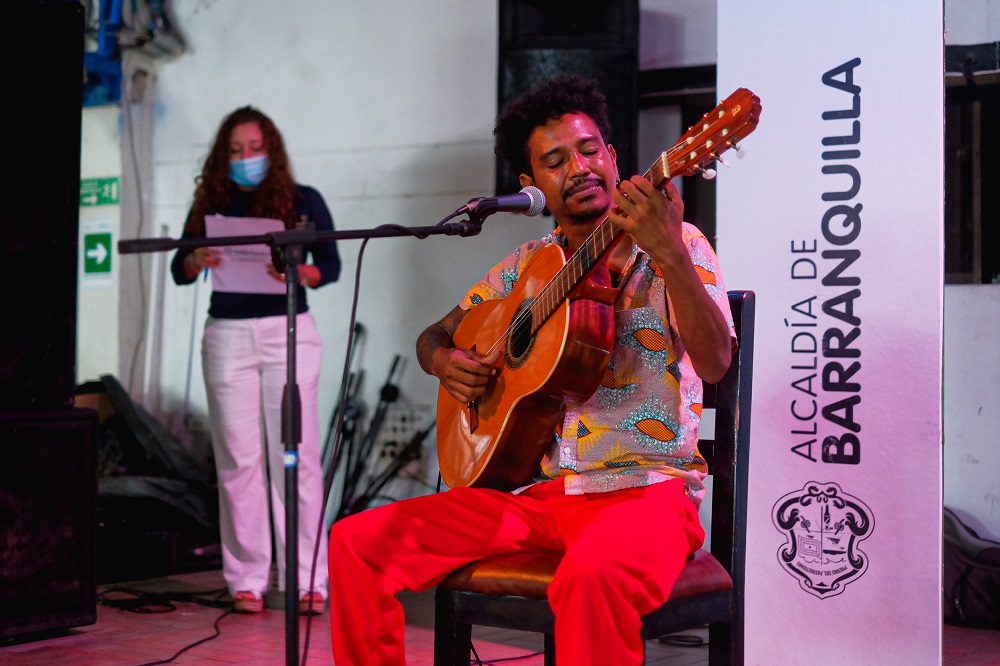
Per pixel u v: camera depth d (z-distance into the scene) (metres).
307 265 3.95
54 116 3.49
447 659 1.99
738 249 2.84
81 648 3.38
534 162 2.13
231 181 4.08
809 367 2.75
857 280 2.70
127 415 5.29
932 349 2.61
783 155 2.79
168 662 3.18
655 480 1.92
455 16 5.30
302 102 5.73
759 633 2.80
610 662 1.66
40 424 3.42
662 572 1.74
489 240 5.14
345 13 5.61
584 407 2.02
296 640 1.74
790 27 2.78
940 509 2.59
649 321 1.98
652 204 1.68
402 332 5.39
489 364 2.13
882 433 2.66
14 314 3.41
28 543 3.38
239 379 3.95
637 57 4.44
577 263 1.89
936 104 2.61
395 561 1.99
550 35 4.52
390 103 5.48
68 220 3.54
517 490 2.14
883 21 2.67
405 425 5.33
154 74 6.11
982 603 3.78
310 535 3.96
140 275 6.02
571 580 1.68
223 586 4.54
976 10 4.25
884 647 2.64
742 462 2.00
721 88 2.86
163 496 4.91
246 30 5.88
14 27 3.39
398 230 1.99
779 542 2.78
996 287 4.21
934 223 2.61
